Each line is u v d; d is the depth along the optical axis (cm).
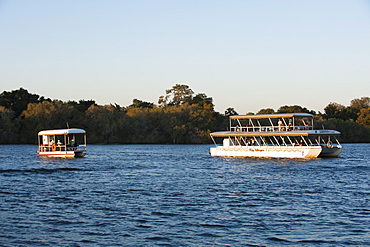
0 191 4431
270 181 5078
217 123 18412
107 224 3064
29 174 5966
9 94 18538
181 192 4331
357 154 10012
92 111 17188
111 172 6288
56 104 16475
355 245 2622
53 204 3731
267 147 8144
